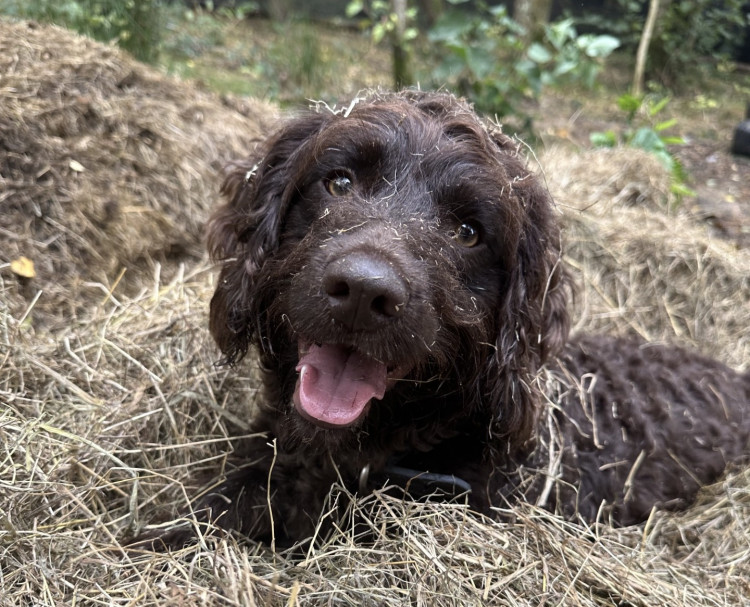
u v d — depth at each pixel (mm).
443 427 337
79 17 764
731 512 385
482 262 314
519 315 329
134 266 508
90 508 331
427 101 337
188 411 392
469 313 308
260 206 341
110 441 353
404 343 274
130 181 529
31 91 518
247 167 360
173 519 333
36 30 581
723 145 1159
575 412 399
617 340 474
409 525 296
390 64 1322
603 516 385
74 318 450
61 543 288
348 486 340
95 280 483
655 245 612
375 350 274
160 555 279
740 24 1564
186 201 549
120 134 542
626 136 864
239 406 407
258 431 364
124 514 338
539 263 334
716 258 616
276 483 346
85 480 330
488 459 346
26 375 378
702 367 466
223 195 372
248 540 319
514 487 353
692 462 418
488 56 809
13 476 303
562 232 444
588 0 1614
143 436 371
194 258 540
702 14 1575
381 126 306
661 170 748
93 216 498
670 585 303
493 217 306
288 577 282
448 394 324
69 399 375
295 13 1478
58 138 509
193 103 617
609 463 396
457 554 285
